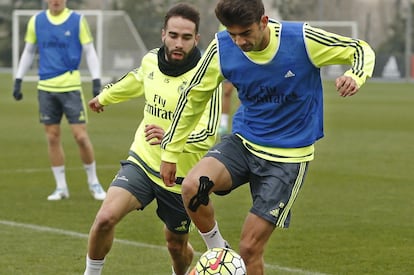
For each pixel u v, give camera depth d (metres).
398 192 37.00
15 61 105.56
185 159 20.22
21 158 47.41
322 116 19.36
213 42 18.81
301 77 18.50
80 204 33.59
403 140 58.31
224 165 18.94
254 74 18.52
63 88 34.34
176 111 18.92
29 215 31.12
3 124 67.44
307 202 34.34
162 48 20.62
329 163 46.38
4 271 23.08
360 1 147.38
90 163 35.06
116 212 19.36
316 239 27.45
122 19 114.50
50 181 39.44
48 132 34.88
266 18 17.72
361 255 25.33
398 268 23.84
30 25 35.31
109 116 77.12
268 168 18.95
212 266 17.12
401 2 147.12
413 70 139.88
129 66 114.50
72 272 23.09
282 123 18.94
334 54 18.25
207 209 19.03
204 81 18.83
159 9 143.62
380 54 142.00
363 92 117.06
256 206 18.66
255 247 18.47
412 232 28.67
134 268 23.67
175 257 21.48
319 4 139.50
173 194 20.22
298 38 18.23
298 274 23.02
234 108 81.56
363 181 40.06
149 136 19.44
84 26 34.91
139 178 20.02
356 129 66.19
